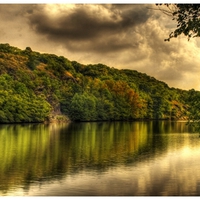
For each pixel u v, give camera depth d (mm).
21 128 80688
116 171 28875
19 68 143875
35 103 112000
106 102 137375
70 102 131375
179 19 15680
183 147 44656
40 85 133000
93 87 149250
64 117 126250
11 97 105375
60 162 32781
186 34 15664
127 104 147000
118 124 109500
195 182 25172
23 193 22250
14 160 33531
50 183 24766
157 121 145625
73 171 28734
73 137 57844
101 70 189250
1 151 39562
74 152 39531
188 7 15516
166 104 167000
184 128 86250
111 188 23562
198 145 46906
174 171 28906
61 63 175000
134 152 39844
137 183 24891
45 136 59344
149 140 53531
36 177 26500
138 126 96375
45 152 39188
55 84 138750
